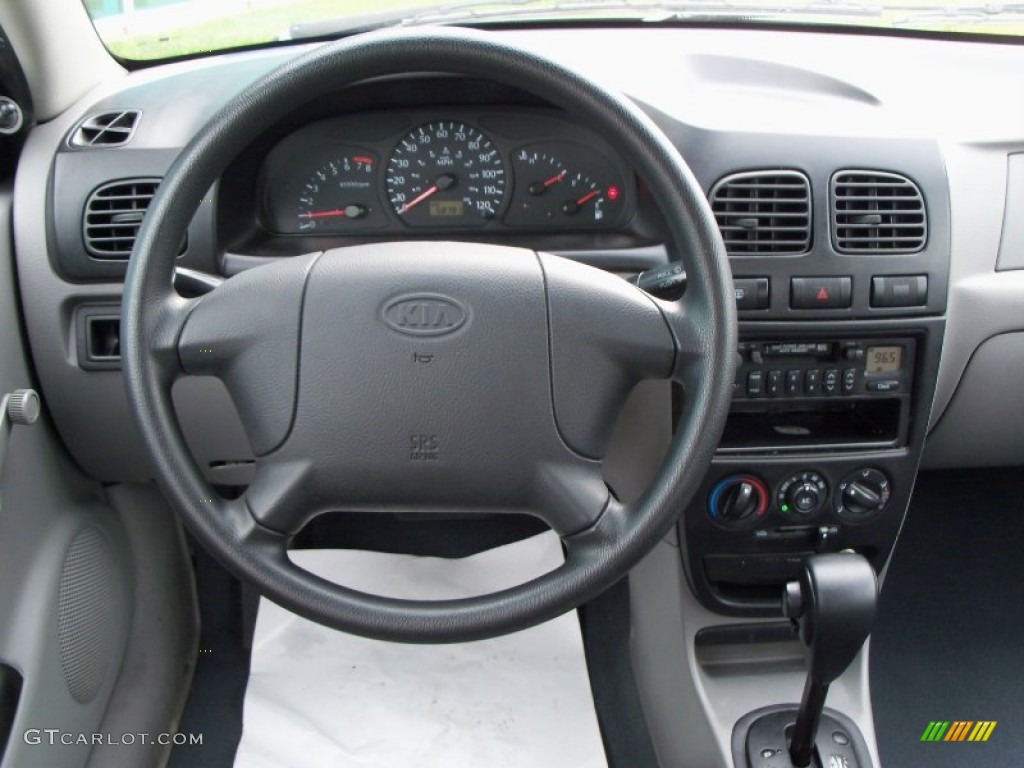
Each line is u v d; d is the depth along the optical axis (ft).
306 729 4.15
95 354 3.50
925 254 3.42
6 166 3.58
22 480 3.38
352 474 2.65
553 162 3.69
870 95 3.76
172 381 2.67
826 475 3.61
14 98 3.42
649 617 4.22
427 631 2.55
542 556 4.78
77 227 3.38
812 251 3.39
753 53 4.06
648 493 2.57
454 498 2.69
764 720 3.84
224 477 3.94
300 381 2.62
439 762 4.01
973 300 3.67
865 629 2.97
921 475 6.00
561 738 4.12
